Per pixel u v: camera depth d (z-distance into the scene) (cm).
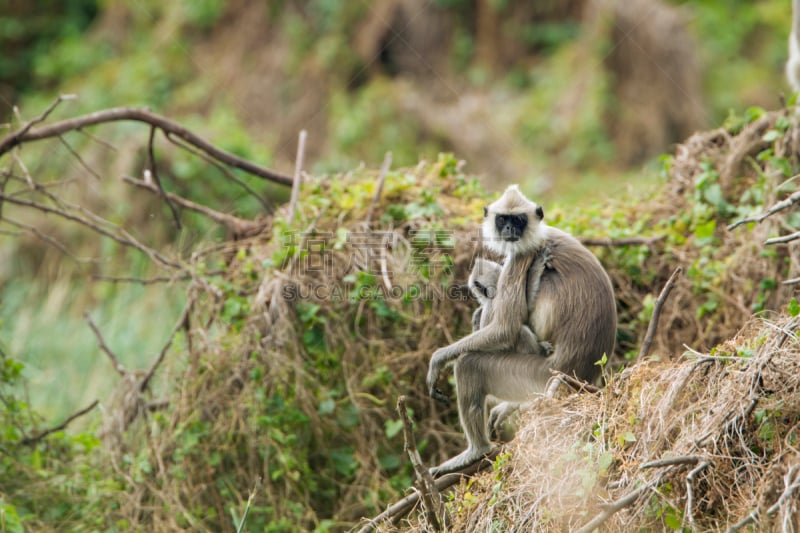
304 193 1362
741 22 2911
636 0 2712
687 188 1348
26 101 2652
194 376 1223
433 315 1242
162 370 1293
